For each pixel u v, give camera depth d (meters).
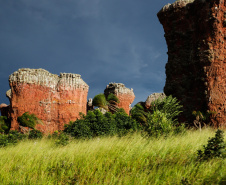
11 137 15.01
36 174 5.02
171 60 21.41
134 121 20.17
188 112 19.12
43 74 45.06
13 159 6.71
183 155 5.54
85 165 5.37
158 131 10.34
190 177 4.18
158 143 7.02
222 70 18.09
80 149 7.16
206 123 17.62
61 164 5.61
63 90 46.28
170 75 21.22
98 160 5.55
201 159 5.07
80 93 48.38
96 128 16.64
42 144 10.38
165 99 13.62
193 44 19.92
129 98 60.59
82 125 16.62
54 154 6.73
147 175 4.40
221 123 17.23
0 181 4.77
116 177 4.45
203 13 18.72
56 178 4.88
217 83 17.92
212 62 18.02
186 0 21.06
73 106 46.44
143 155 5.81
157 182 4.08
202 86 18.33
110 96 51.84
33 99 42.75
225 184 3.47
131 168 5.02
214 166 4.48
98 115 18.34
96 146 7.20
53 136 16.64
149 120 11.80
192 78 19.73
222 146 5.20
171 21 21.73
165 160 5.27
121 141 7.52
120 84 61.03
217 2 18.05
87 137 15.02
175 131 10.90
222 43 18.23
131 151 6.06
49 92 44.56
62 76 48.34
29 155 6.99
